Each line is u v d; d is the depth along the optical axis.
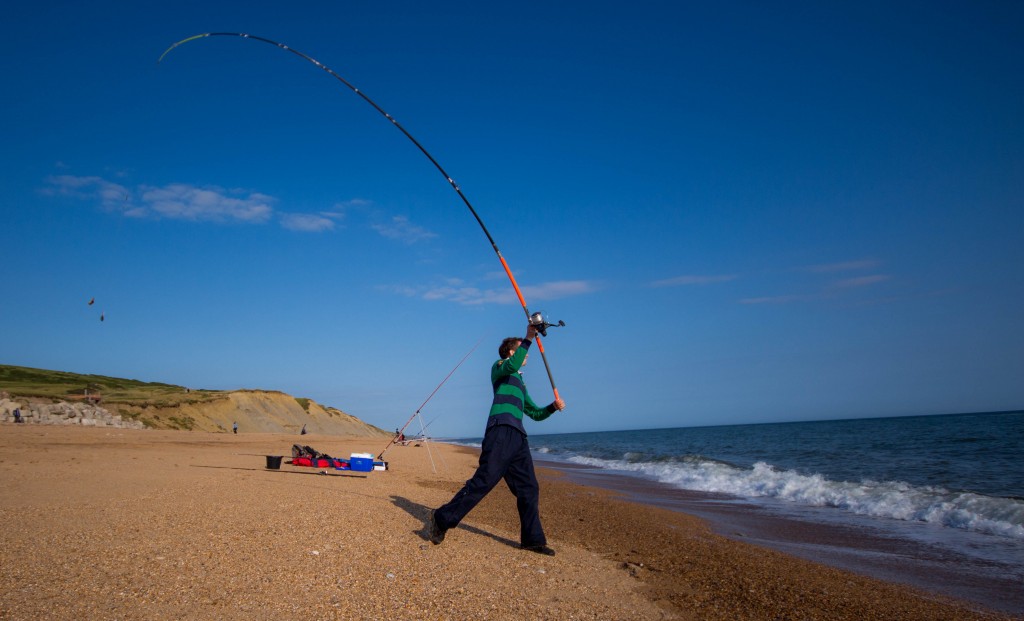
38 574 4.01
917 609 4.69
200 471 11.25
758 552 6.81
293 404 63.66
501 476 5.59
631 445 48.16
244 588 4.04
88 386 49.00
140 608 3.55
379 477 12.36
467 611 3.91
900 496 11.07
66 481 8.73
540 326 5.70
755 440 45.62
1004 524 8.64
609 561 5.77
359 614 3.74
